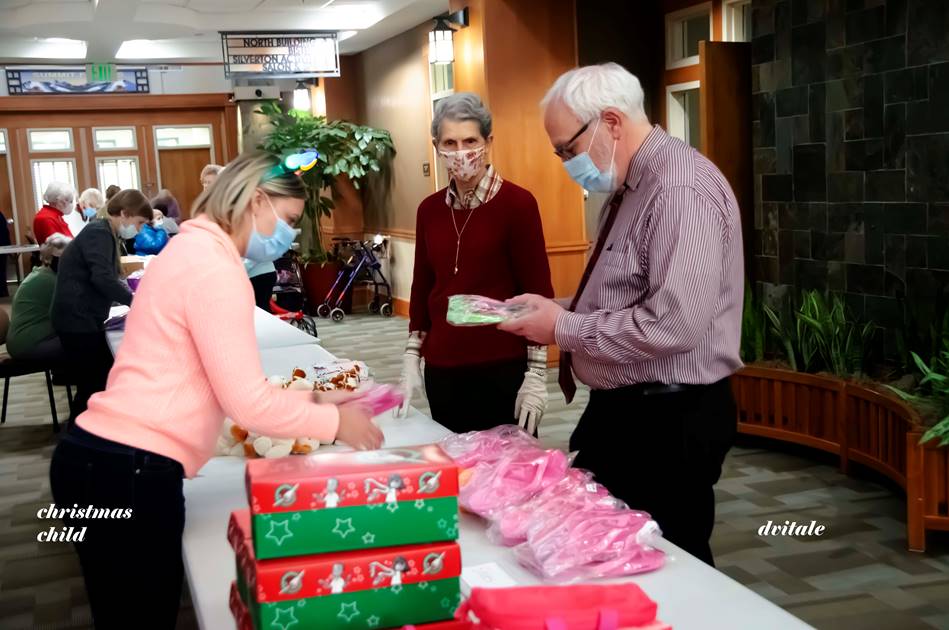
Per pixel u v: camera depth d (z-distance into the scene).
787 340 4.80
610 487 2.21
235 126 14.26
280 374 3.30
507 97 7.02
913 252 4.53
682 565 1.64
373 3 8.91
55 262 6.52
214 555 1.82
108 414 1.81
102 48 10.13
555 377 6.99
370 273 10.67
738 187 5.65
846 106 4.85
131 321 1.83
